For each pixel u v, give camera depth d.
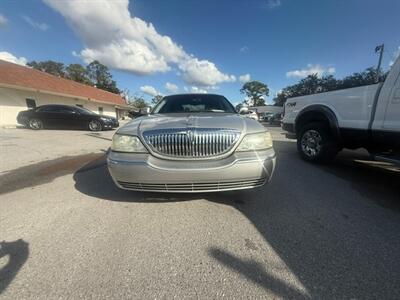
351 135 3.99
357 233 2.18
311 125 4.80
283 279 1.60
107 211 2.58
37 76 18.42
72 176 3.89
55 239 2.04
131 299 1.43
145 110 4.16
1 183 3.53
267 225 2.32
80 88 23.62
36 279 1.57
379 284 1.56
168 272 1.66
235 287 1.53
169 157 2.38
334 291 1.50
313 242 2.04
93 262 1.75
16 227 2.24
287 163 4.89
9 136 8.80
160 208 2.65
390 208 2.74
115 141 2.54
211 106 4.08
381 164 4.88
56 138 8.56
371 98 3.58
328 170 4.35
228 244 2.00
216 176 2.33
